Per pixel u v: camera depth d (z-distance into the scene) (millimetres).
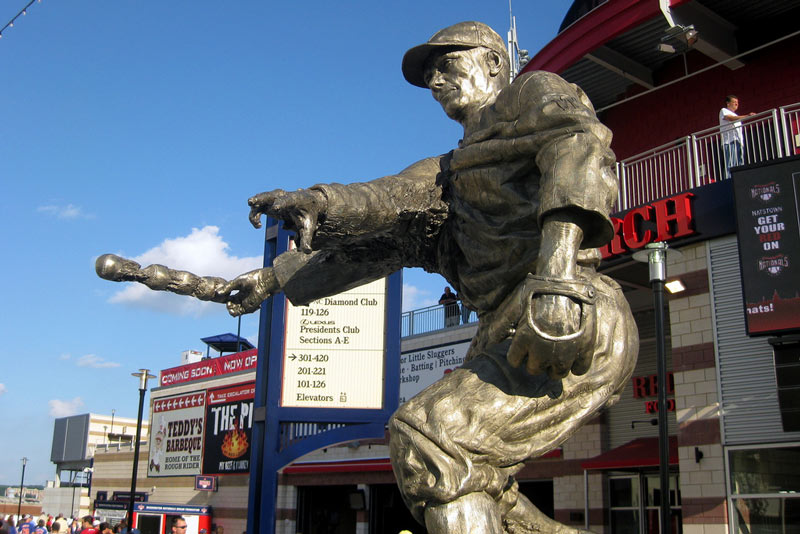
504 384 2543
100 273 3027
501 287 2842
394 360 9484
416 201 2967
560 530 3096
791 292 11953
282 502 27578
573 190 2340
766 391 12602
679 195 13875
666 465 9148
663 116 17234
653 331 17391
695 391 13508
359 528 25109
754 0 15031
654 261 9633
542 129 2529
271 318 9680
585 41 15906
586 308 2230
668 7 14547
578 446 18078
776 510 12086
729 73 16203
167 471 33594
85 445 61188
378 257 3246
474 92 3092
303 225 2674
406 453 2482
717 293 13516
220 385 32375
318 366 9500
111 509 31953
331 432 9352
